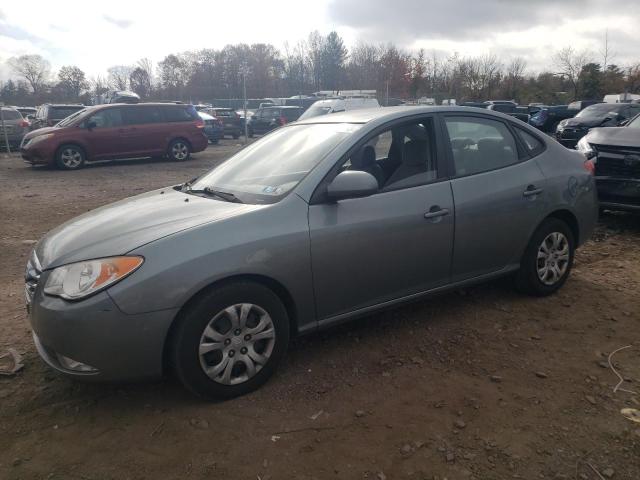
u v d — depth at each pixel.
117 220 3.17
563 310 4.12
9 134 19.53
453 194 3.69
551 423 2.74
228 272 2.82
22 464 2.51
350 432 2.70
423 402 2.95
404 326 3.88
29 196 9.87
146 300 2.67
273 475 2.42
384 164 3.54
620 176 6.37
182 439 2.67
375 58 55.31
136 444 2.64
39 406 2.97
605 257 5.50
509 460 2.49
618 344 3.58
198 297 2.80
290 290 3.07
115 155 14.84
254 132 27.83
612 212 7.55
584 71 47.34
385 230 3.37
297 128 4.07
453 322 3.93
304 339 3.70
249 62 69.50
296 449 2.59
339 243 3.20
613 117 17.41
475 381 3.15
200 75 72.19
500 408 2.88
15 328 3.93
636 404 2.89
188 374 2.83
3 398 3.04
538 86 52.03
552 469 2.42
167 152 15.78
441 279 3.76
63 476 2.44
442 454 2.54
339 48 67.00
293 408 2.91
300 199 3.14
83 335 2.65
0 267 5.46
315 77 67.44
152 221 3.05
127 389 3.12
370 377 3.21
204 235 2.83
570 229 4.48
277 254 2.98
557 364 3.33
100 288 2.65
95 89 70.38
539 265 4.27
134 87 72.19
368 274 3.37
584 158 4.66
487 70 50.88
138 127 15.11
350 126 3.63
